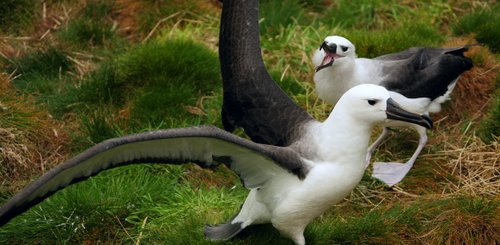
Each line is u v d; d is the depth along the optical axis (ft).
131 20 49.01
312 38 47.11
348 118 28.96
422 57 40.32
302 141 29.78
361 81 38.93
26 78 44.60
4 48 46.06
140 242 34.37
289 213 29.53
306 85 44.52
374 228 34.42
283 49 46.73
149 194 36.14
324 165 28.94
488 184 37.50
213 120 41.57
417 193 38.14
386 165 39.11
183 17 48.93
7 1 47.67
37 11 48.37
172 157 28.22
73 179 26.71
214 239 31.94
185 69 43.52
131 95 43.24
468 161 39.06
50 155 39.45
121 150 26.99
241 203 35.76
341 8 50.44
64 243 34.24
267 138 31.27
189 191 36.63
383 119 28.94
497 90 43.52
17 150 38.24
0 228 34.42
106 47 47.19
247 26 33.01
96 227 35.04
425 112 40.22
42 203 35.35
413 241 34.47
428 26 47.93
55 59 45.60
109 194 36.01
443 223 34.86
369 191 38.40
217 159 28.94
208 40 47.42
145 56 43.91
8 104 39.83
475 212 34.99
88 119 41.42
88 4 48.98
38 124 39.96
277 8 49.57
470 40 46.85
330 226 34.45
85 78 44.73
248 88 32.07
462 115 42.88
